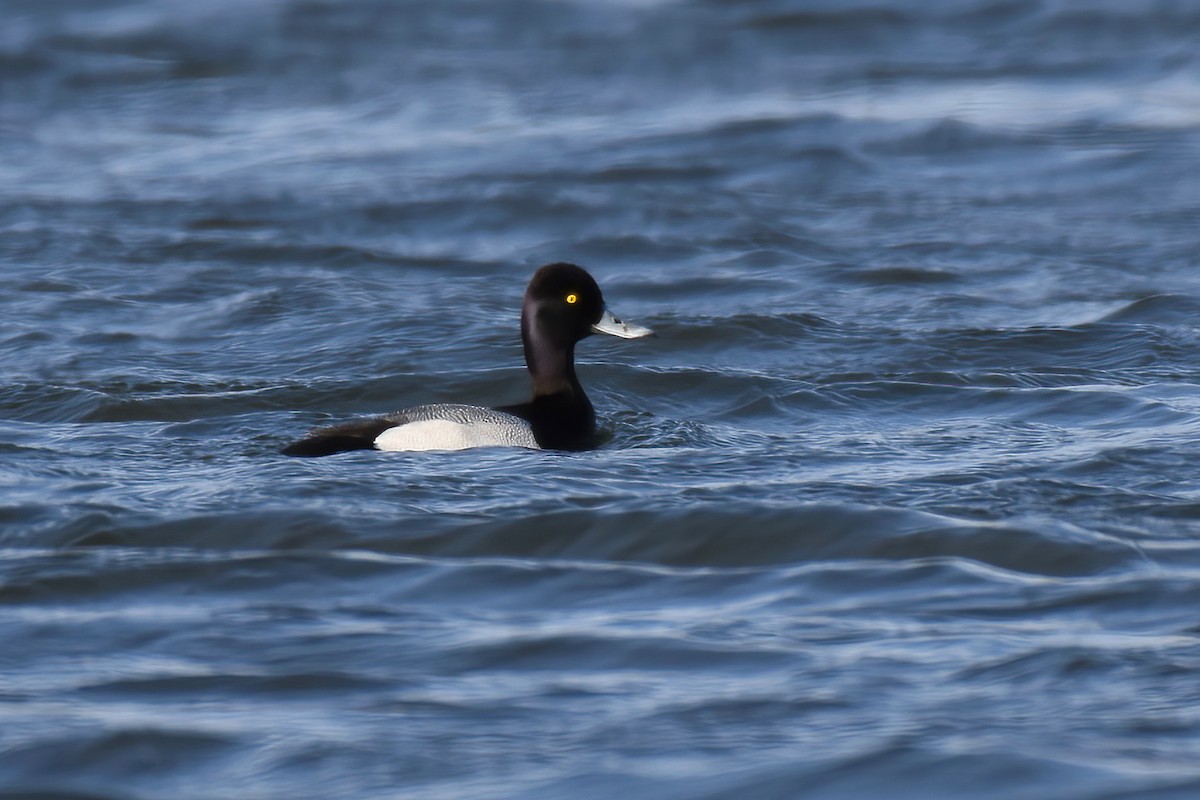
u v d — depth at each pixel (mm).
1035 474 10555
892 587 8312
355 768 6109
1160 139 26453
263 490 10031
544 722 6516
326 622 7836
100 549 9008
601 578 8578
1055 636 7445
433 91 30734
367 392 13953
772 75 31625
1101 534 9133
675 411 13539
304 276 18766
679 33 35094
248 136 27469
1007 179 24312
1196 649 7195
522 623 7824
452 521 9438
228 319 16812
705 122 27859
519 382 14227
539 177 24203
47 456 11172
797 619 7824
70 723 6535
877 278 18797
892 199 23156
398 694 6855
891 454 11312
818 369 14875
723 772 5980
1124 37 33844
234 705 6754
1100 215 22109
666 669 7133
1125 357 15102
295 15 36844
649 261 19969
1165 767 5879
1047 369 14680
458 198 22844
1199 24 34594
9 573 8523
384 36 35188
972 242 20594
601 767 6062
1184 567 8555
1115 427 12219
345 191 23344
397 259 19875
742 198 23141
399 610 8047
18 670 7172
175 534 9305
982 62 32312
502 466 10703
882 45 33969
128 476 10570
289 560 8797
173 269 19047
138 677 7078
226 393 13609
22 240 20172
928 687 6812
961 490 10109
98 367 14844
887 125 27391
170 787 5996
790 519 9414
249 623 7801
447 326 16469
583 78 31766
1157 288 18156
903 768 5938
